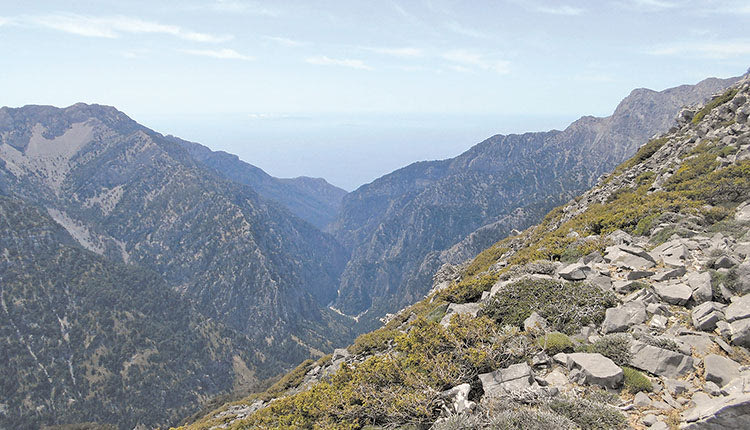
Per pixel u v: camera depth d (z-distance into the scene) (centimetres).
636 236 1883
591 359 946
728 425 677
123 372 19188
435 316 1814
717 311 1023
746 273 1113
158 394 18788
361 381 1197
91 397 17638
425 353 1169
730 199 1950
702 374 865
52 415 16500
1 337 18512
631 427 769
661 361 905
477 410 895
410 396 1001
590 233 2216
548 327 1195
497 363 1031
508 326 1216
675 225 1762
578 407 820
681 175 2622
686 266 1360
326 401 1228
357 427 1062
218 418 2997
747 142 2488
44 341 19238
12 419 15800
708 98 4400
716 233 1557
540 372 1004
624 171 4109
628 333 1060
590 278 1412
